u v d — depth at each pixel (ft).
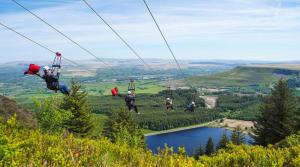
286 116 214.07
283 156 77.61
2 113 117.19
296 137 102.22
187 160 69.15
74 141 66.80
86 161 52.95
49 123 153.99
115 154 68.85
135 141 156.46
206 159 80.43
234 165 75.61
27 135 68.28
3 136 39.17
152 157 69.82
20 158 45.62
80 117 201.67
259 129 223.30
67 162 49.03
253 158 77.97
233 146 92.38
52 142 64.64
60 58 66.08
